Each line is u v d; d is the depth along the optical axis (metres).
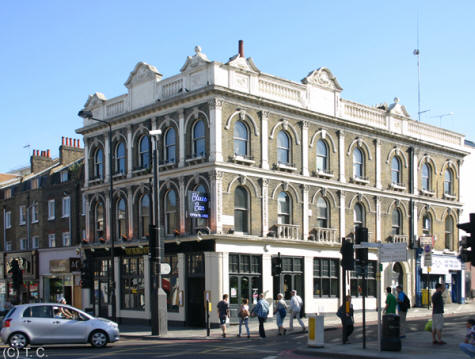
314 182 35.91
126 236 36.16
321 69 37.06
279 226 33.50
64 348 21.89
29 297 45.69
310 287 35.03
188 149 32.56
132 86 36.59
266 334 26.56
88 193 39.50
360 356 17.53
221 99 31.50
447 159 46.56
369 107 40.09
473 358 15.84
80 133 40.09
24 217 48.81
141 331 29.72
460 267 46.16
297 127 35.31
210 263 30.81
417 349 18.94
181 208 32.66
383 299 39.47
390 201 41.00
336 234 36.91
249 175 32.47
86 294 39.06
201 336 26.30
